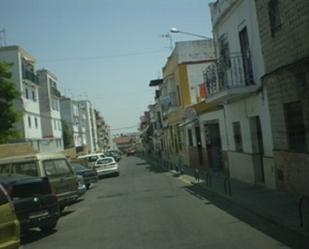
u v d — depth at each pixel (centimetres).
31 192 1373
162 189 2502
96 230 1407
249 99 2138
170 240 1141
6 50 4838
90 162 4297
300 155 1577
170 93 5028
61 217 1783
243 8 2081
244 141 2314
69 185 1884
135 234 1270
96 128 15500
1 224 1008
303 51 1484
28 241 1337
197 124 3694
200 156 3806
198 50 4362
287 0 1560
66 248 1186
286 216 1262
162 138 7381
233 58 2191
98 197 2447
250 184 2184
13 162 1800
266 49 1817
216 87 2480
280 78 1697
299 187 1612
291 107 1662
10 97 3616
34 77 5303
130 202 2045
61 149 6856
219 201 1788
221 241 1076
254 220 1316
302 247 952
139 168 5109
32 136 5109
